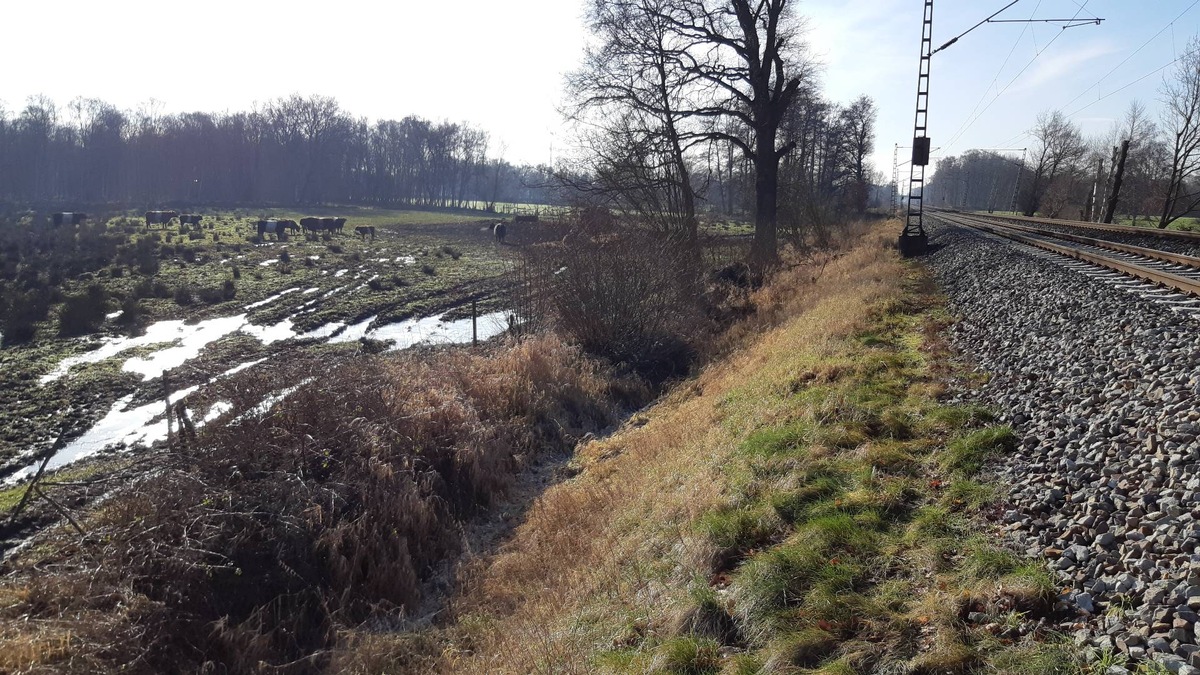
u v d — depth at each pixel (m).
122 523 7.82
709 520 6.00
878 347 10.74
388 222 78.75
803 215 35.59
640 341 17.25
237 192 122.56
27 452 13.14
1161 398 6.17
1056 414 6.66
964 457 6.21
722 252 27.25
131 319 23.53
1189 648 3.30
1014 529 4.92
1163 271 13.20
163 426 14.20
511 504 10.23
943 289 16.50
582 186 24.31
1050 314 10.74
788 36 28.28
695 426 10.04
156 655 6.38
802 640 4.20
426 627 7.30
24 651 5.84
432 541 8.81
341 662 6.53
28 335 21.48
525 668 5.20
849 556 5.02
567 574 6.96
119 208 83.94
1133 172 58.09
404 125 129.25
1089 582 4.14
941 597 4.32
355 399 10.38
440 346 18.94
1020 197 84.44
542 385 13.72
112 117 117.06
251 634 6.82
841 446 6.98
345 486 8.71
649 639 4.86
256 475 8.70
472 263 41.34
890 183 96.62
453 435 10.80
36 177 105.81
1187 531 4.11
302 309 26.08
